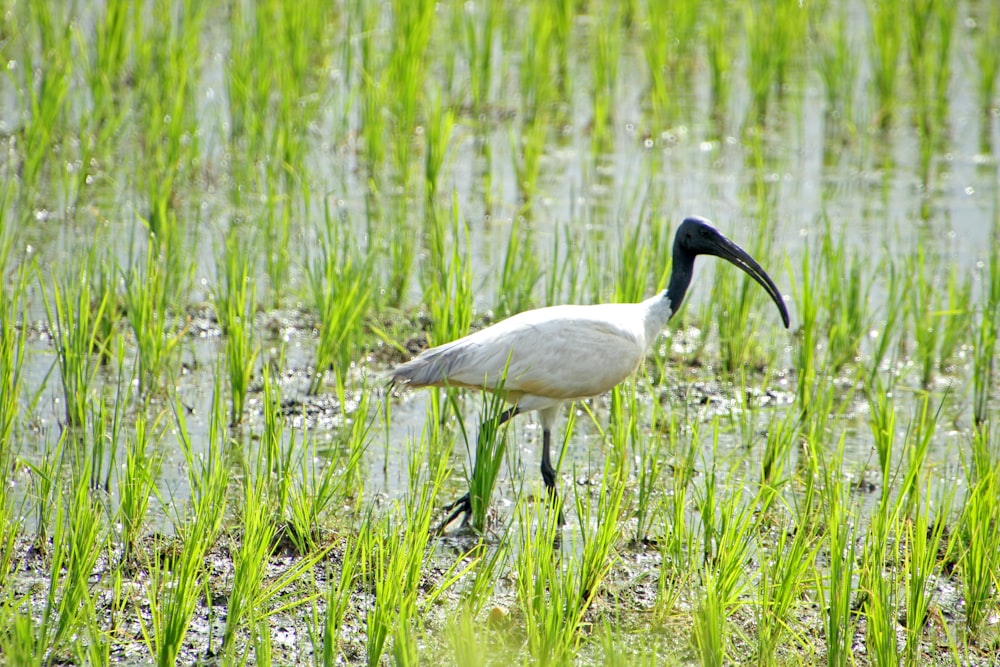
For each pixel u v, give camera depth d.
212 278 16.22
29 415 12.09
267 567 9.88
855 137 22.38
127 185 18.53
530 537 9.54
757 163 20.28
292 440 10.47
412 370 11.46
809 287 14.67
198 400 13.12
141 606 9.20
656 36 24.64
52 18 24.31
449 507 10.96
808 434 12.27
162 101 20.84
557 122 22.80
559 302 14.95
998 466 10.52
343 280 14.00
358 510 10.59
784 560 9.57
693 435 11.00
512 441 12.91
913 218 18.97
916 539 9.18
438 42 25.88
